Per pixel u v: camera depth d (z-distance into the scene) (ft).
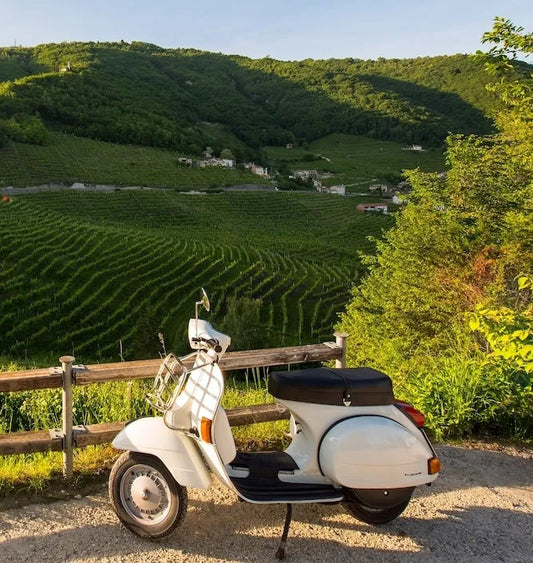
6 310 117.50
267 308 140.97
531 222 47.83
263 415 15.89
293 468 12.15
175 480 11.53
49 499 13.34
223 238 224.33
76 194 281.95
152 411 19.29
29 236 155.02
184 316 130.52
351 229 288.51
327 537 12.38
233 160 442.91
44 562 10.98
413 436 12.13
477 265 51.62
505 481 15.84
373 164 512.63
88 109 460.96
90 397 24.29
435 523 13.26
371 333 65.41
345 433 11.73
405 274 59.06
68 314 121.29
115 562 11.09
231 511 13.20
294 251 207.92
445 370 21.59
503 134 54.95
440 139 565.12
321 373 12.48
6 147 342.44
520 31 31.32
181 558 11.32
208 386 11.26
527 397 19.30
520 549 12.41
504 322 17.42
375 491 11.92
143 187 324.39
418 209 58.44
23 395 26.09
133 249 162.40
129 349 111.65
